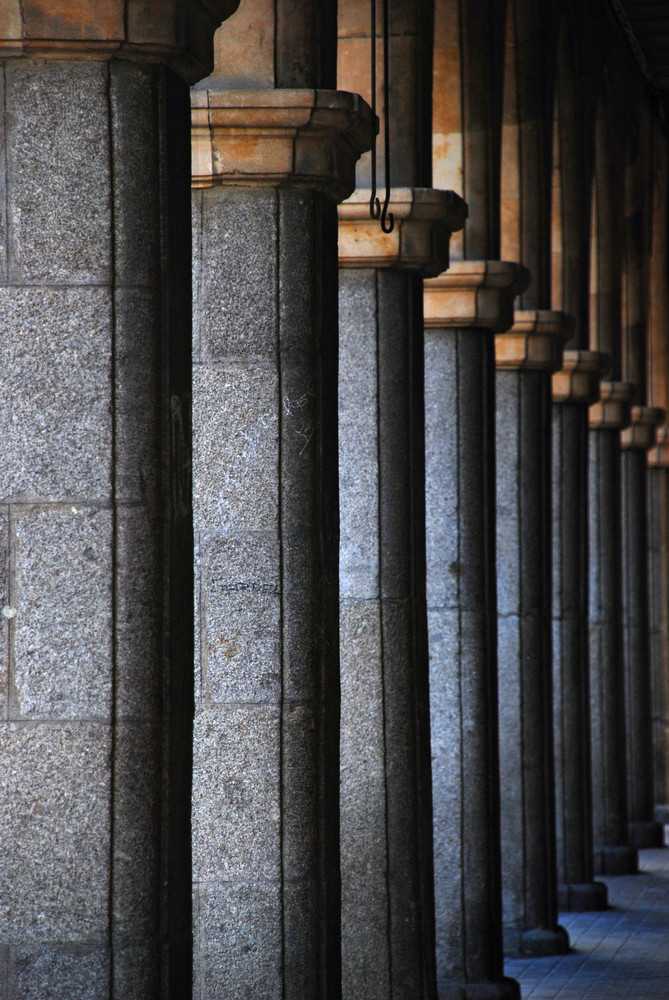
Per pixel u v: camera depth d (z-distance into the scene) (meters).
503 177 34.94
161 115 13.86
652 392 58.94
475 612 29.23
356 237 23.72
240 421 18.88
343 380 24.09
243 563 18.84
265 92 18.25
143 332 13.74
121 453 13.67
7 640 13.65
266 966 18.72
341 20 24.89
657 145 56.97
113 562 13.65
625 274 52.47
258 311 18.84
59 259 13.71
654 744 61.09
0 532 13.66
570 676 40.56
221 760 18.80
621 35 47.38
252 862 18.77
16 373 13.70
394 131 24.78
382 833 23.89
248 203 18.80
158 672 13.71
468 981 28.80
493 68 30.22
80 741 13.61
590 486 46.56
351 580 24.02
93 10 13.52
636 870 46.56
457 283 28.72
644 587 52.84
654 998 30.31
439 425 29.27
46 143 13.73
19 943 13.56
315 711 18.88
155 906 13.67
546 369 34.94
